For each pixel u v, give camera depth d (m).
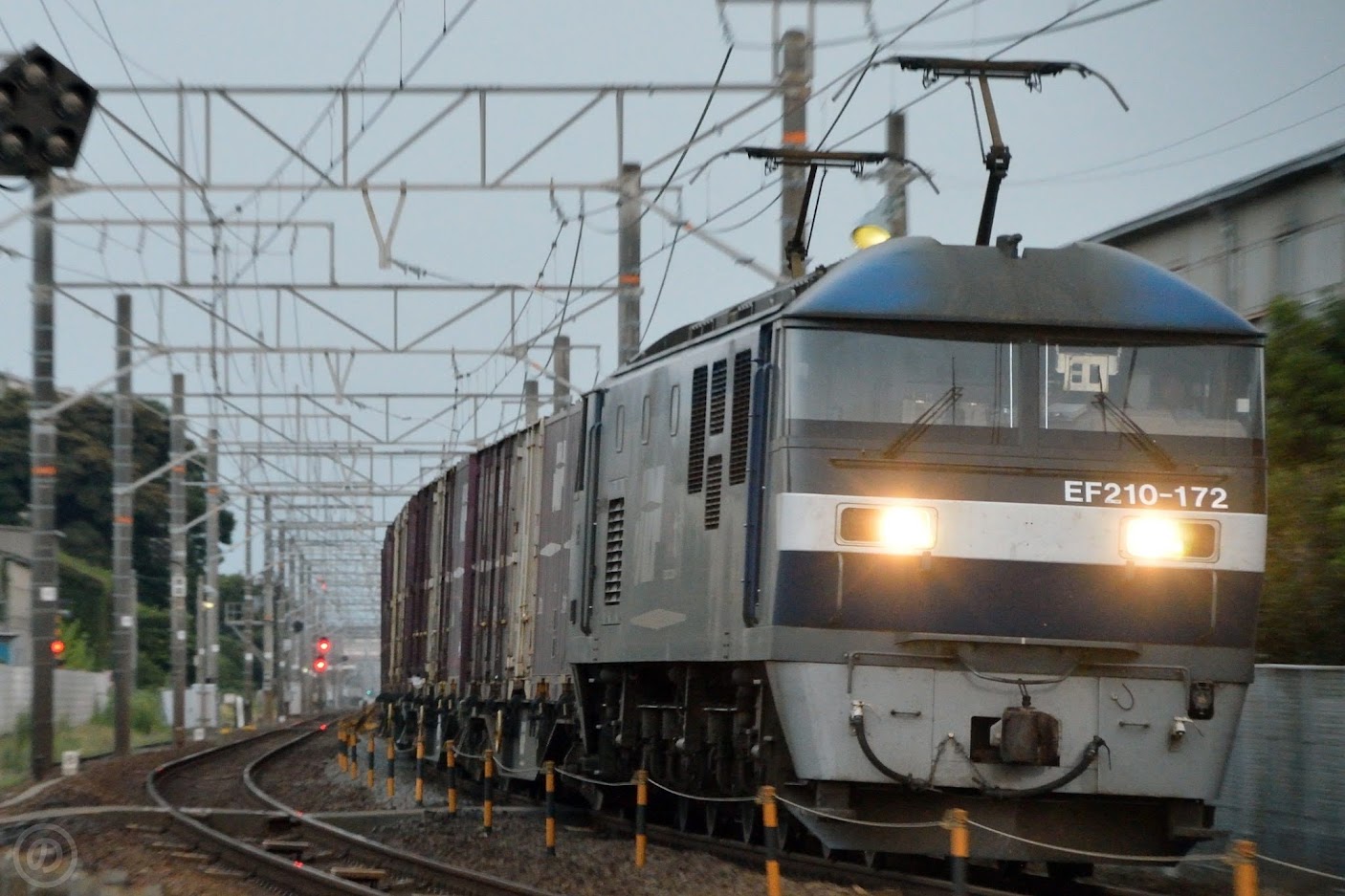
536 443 98.31
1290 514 70.56
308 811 93.25
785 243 79.56
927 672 51.38
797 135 78.94
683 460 63.22
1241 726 62.50
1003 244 53.78
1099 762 51.31
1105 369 52.12
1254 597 51.78
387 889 59.78
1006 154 55.62
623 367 75.62
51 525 117.31
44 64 76.56
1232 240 95.19
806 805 53.94
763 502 53.53
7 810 92.94
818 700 51.44
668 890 55.97
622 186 83.12
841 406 51.81
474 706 111.50
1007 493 51.41
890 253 53.47
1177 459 51.69
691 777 66.69
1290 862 58.44
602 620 73.19
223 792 110.06
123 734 148.50
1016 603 51.28
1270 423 74.38
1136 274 53.31
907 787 51.97
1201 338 52.38
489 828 78.06
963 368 51.97
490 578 110.75
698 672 64.19
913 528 51.22
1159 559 51.38
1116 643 51.31
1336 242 86.94
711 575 59.09
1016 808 52.56
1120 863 50.78
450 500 130.88
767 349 53.97
